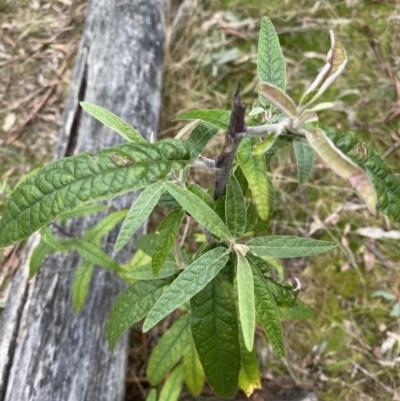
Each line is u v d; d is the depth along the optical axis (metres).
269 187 1.06
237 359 1.11
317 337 2.29
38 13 3.27
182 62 3.06
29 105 2.96
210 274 0.91
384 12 3.12
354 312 2.34
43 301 1.88
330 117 2.82
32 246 2.04
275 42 1.02
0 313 2.31
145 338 2.29
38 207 0.77
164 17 2.89
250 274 0.89
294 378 2.18
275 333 0.96
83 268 1.85
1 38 3.18
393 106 2.82
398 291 2.36
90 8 2.66
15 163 2.79
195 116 0.95
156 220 2.62
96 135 2.22
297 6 3.21
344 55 0.80
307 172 1.06
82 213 1.73
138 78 2.50
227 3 3.27
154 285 1.40
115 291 2.03
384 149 2.71
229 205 0.96
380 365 2.20
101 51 2.47
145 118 2.46
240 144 0.84
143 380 2.20
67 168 0.78
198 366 1.78
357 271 2.43
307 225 2.57
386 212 0.82
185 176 1.02
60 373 1.79
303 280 2.43
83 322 1.91
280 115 1.00
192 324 1.08
